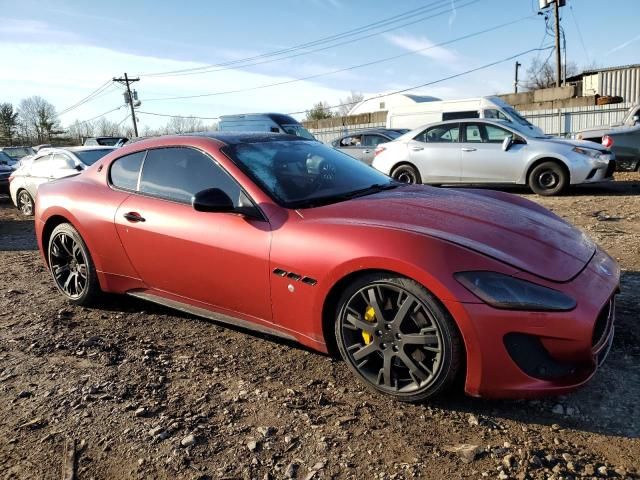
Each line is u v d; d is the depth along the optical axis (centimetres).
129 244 371
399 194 340
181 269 343
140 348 348
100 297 420
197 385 297
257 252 303
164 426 256
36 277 537
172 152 369
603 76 2903
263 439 245
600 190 1027
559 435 242
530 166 964
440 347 250
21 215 1102
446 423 253
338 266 271
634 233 620
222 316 341
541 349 241
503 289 239
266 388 291
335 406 271
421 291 251
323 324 287
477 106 1596
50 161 1008
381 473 220
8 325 395
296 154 372
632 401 265
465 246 254
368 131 1366
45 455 239
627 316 360
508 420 254
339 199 327
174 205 351
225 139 363
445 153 1029
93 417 267
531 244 270
